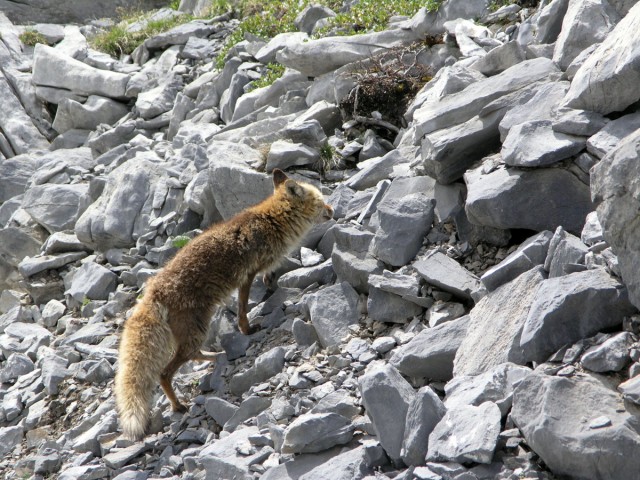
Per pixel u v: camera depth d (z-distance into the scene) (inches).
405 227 359.9
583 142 302.7
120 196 546.0
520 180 312.8
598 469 203.2
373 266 358.9
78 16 1131.9
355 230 381.4
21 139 856.3
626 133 292.0
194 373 375.6
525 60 411.2
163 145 668.1
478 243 344.2
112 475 323.0
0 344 481.1
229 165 460.1
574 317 246.7
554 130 316.2
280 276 413.7
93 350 426.6
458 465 222.2
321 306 351.9
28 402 411.5
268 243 373.1
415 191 386.0
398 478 231.3
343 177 476.4
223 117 703.7
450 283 316.2
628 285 236.2
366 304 353.4
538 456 220.5
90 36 1044.5
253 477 268.1
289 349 344.8
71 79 859.4
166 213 530.3
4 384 445.7
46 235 600.7
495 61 433.1
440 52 542.9
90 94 855.7
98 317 468.4
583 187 303.9
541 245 294.0
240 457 282.4
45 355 442.3
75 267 541.6
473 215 325.1
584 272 257.0
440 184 375.2
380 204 377.7
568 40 382.6
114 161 677.9
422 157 383.6
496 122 356.2
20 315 519.5
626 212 231.8
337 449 265.4
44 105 896.3
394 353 300.8
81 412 388.2
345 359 318.7
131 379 326.6
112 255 528.1
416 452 236.8
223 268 356.2
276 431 280.7
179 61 872.9
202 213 506.0
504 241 333.1
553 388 220.5
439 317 309.4
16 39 987.9
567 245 273.7
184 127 673.6
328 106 546.3
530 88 361.1
